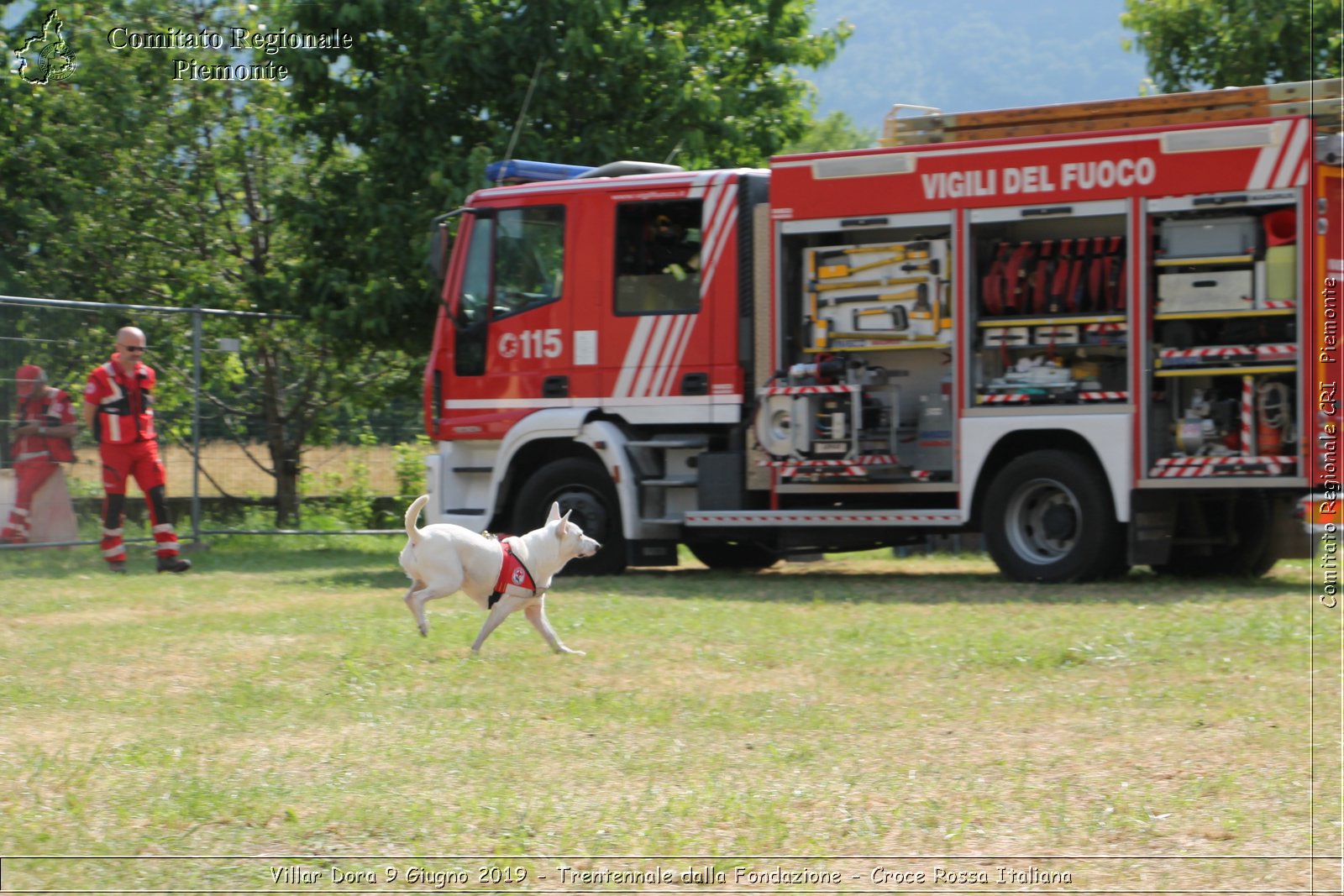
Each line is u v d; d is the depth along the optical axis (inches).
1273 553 498.6
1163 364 455.8
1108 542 468.1
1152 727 267.9
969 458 481.7
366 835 207.8
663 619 406.0
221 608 451.5
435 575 355.6
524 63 715.4
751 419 519.5
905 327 491.8
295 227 732.7
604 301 536.7
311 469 732.7
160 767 245.9
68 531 645.3
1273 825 209.6
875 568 594.6
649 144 736.3
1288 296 441.4
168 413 689.6
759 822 212.1
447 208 694.5
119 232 810.8
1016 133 479.5
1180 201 451.5
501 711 288.5
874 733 268.7
